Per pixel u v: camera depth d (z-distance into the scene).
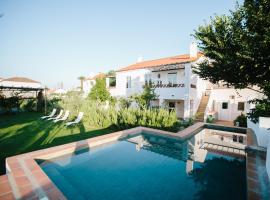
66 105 19.22
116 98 23.83
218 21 6.36
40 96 25.08
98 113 14.40
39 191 4.07
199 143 9.64
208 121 18.47
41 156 6.45
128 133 10.01
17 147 8.13
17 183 4.39
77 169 6.35
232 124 18.12
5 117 18.34
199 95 21.36
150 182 5.56
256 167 5.88
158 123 12.08
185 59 20.47
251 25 5.23
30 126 13.23
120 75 26.41
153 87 20.67
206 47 6.93
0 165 6.10
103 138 8.70
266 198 4.11
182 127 13.66
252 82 5.86
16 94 24.67
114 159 7.31
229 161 7.26
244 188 5.22
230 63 5.68
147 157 7.61
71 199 4.62
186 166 6.78
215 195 4.87
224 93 21.52
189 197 4.78
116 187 5.24
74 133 11.23
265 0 4.84
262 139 8.01
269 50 4.68
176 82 20.78
